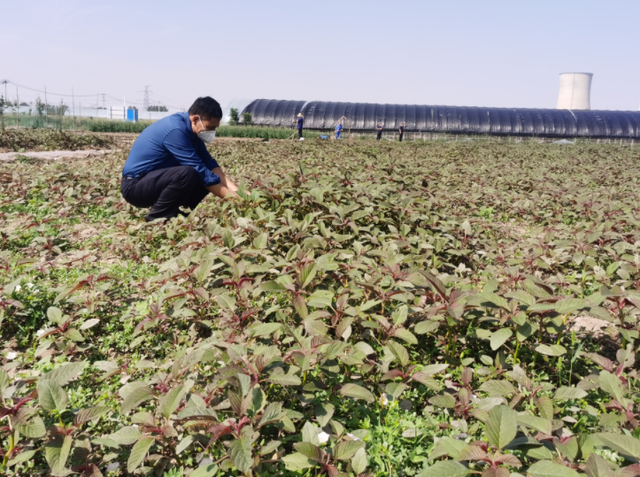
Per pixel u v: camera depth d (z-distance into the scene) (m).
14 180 8.54
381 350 3.26
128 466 2.18
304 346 2.84
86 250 5.64
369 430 2.64
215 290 3.78
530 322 3.07
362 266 4.09
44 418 2.69
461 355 3.39
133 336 3.62
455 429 2.63
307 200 6.38
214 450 2.43
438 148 24.12
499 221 8.53
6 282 4.26
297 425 2.71
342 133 51.41
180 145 5.93
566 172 14.87
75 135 22.06
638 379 2.97
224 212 6.17
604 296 3.28
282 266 4.30
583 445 2.12
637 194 9.98
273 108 54.59
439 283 3.31
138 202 6.33
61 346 3.36
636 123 52.50
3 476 2.35
